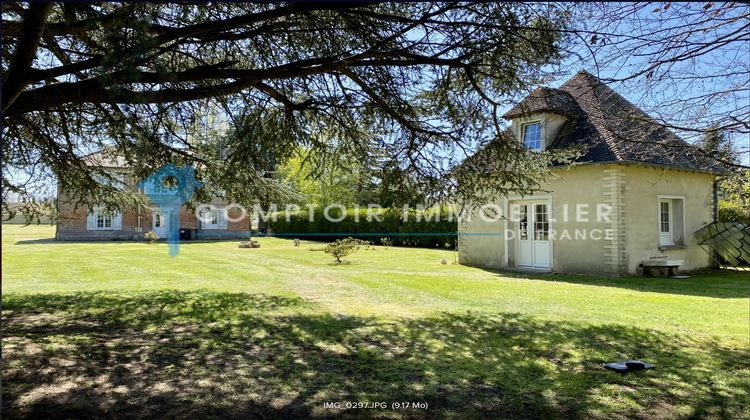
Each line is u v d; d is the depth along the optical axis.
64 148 6.05
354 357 5.12
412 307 7.94
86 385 4.16
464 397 4.04
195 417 3.56
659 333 6.22
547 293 9.41
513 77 4.50
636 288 10.15
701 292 9.66
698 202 14.48
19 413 3.54
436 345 5.61
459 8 3.91
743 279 11.87
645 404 3.94
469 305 8.15
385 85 4.94
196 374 4.52
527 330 6.35
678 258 13.69
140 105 3.58
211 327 6.44
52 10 3.43
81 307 7.72
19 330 6.02
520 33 4.07
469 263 15.24
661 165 12.15
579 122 12.91
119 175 6.95
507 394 4.11
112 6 3.10
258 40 4.96
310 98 5.01
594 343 5.73
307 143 5.43
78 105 4.32
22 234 32.34
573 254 12.83
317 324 6.64
